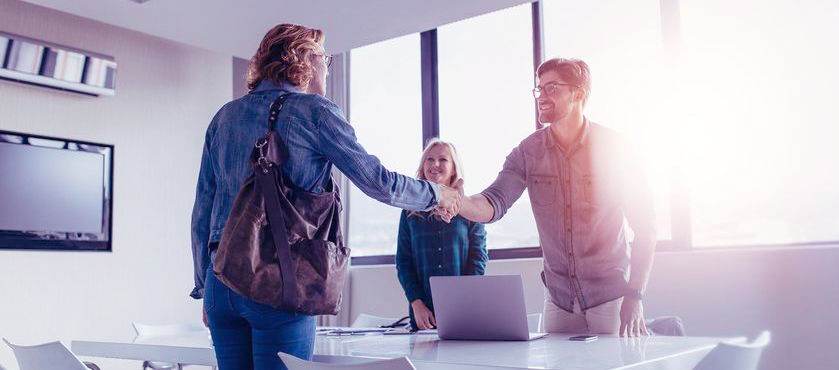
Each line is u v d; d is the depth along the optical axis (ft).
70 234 14.89
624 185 8.23
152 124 16.74
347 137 5.72
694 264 13.30
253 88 6.23
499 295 7.20
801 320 12.27
